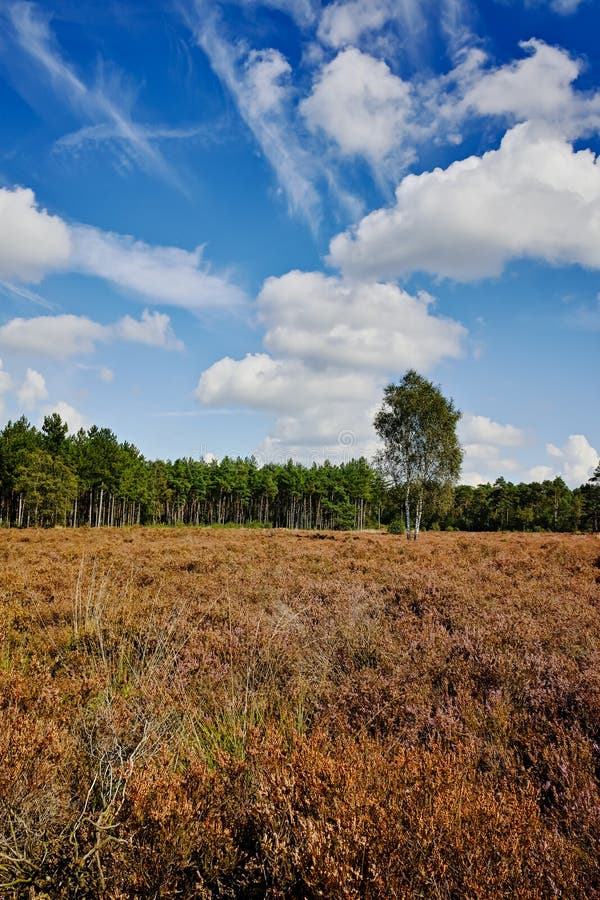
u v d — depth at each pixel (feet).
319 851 6.85
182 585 31.91
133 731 11.08
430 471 123.65
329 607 24.63
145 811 7.78
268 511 305.94
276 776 8.36
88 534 101.65
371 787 8.76
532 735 11.87
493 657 16.24
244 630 20.11
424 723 12.47
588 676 14.14
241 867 7.36
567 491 287.07
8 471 180.86
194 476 264.72
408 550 64.18
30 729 10.06
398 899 6.63
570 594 30.14
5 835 7.77
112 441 222.89
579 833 8.51
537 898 6.59
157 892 6.97
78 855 7.31
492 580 36.04
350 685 14.55
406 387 128.98
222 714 12.93
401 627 20.71
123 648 16.83
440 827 7.50
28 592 27.94
